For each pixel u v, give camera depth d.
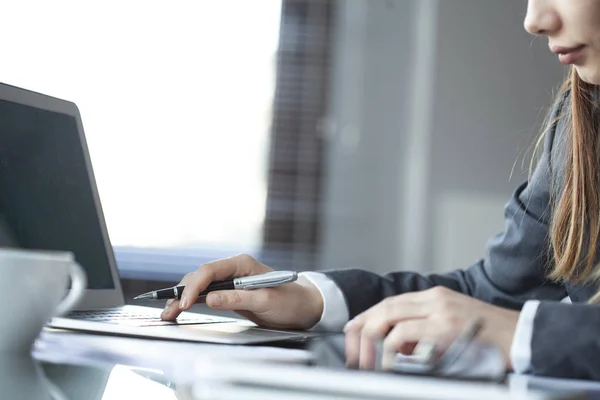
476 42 3.88
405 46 3.87
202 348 0.86
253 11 3.68
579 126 1.24
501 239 1.40
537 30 1.17
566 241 1.27
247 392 0.47
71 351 0.82
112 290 1.42
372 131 3.87
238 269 1.23
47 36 3.48
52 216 1.30
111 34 3.53
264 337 1.00
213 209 3.61
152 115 3.55
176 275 3.53
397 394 0.46
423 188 3.85
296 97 3.83
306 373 0.48
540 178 1.36
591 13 1.10
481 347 0.79
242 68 3.67
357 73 3.87
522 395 0.46
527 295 1.36
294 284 1.24
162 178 3.56
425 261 3.83
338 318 1.23
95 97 3.52
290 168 3.81
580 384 0.75
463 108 3.87
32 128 1.30
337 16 3.87
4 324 0.76
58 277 0.78
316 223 3.82
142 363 0.76
